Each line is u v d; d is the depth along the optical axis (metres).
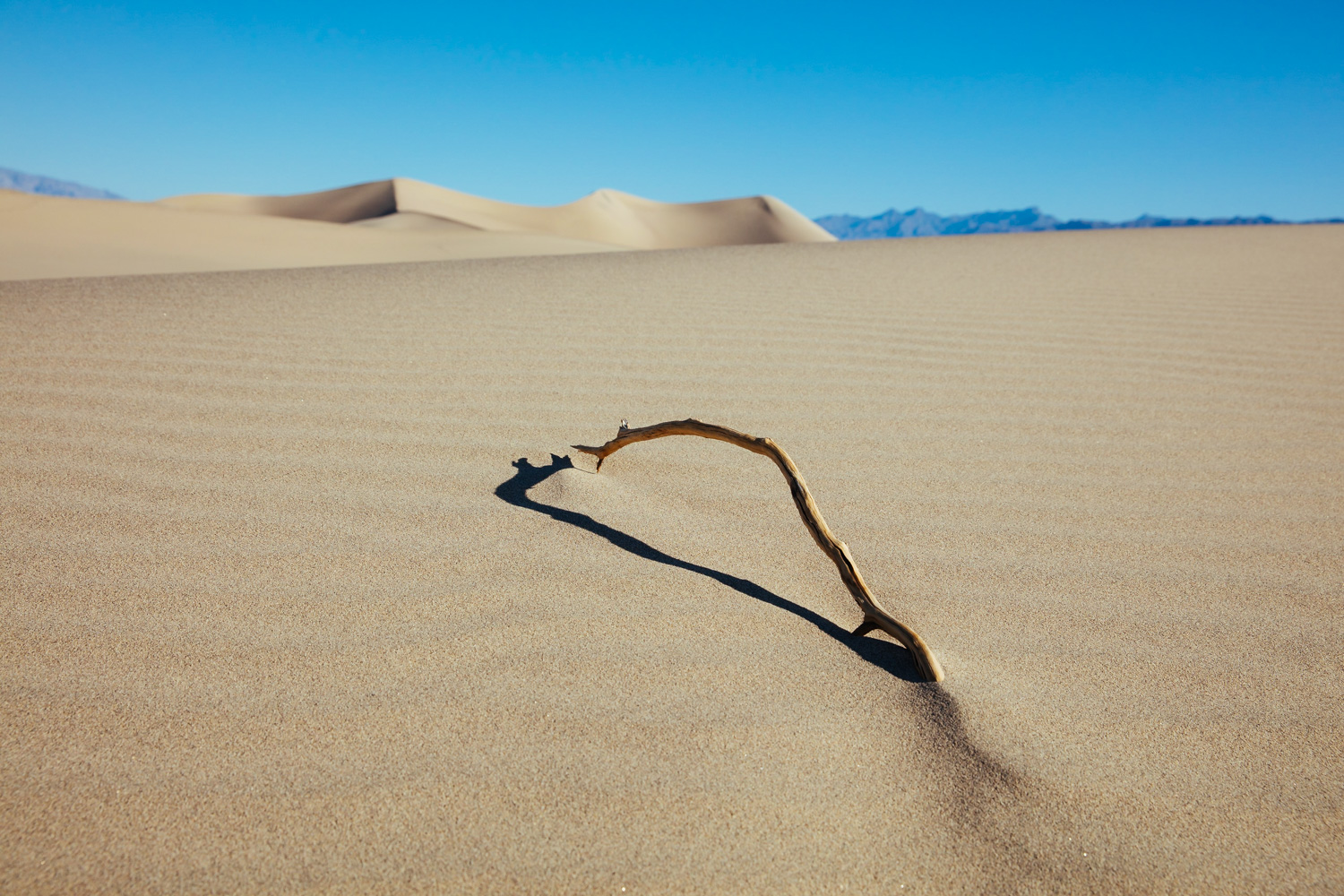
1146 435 2.90
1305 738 1.32
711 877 1.02
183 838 1.05
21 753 1.19
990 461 2.62
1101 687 1.45
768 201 92.75
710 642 1.56
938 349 4.15
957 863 1.05
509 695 1.37
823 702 1.38
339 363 3.52
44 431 2.55
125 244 16.80
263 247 19.19
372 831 1.07
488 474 2.37
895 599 1.76
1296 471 2.57
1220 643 1.61
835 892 1.00
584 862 1.04
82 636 1.49
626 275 6.72
